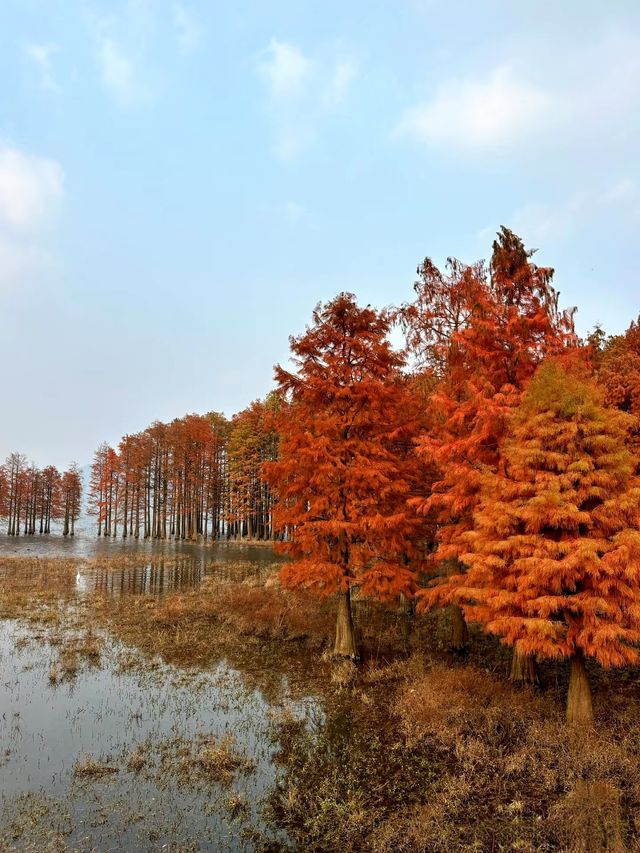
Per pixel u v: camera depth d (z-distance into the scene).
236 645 15.34
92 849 6.16
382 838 6.43
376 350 14.84
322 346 15.34
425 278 15.23
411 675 12.38
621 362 14.35
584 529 9.17
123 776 7.91
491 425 11.20
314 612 18.47
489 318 12.36
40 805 7.08
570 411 9.27
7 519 79.19
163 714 10.30
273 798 7.40
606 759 7.84
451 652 14.51
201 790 7.57
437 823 6.65
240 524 60.66
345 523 13.52
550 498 8.75
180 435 60.00
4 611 19.33
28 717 10.04
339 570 13.87
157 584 26.70
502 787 7.53
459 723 9.51
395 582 13.75
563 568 8.45
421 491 15.14
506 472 10.80
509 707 9.95
